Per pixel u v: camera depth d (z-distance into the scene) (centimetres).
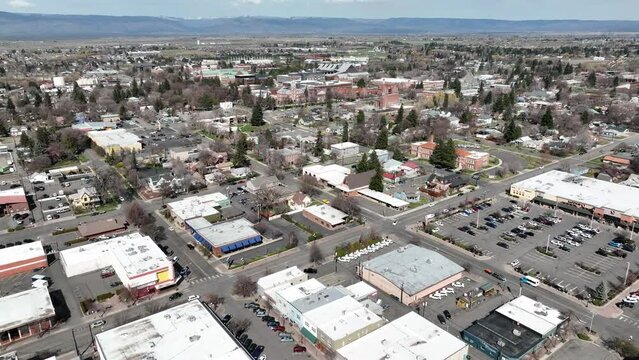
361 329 8469
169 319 8581
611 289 10425
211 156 19412
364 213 14850
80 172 19038
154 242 12156
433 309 9744
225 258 11862
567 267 11431
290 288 9856
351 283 10800
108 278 10938
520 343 8356
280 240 12912
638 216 13362
